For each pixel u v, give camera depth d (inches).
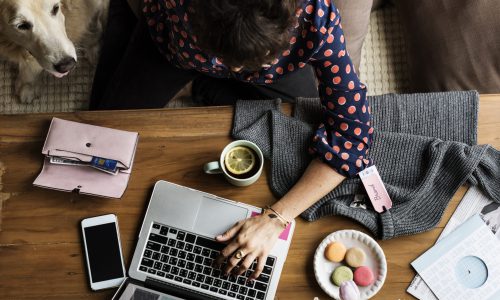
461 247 39.1
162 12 43.9
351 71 39.1
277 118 42.3
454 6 51.8
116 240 39.6
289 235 39.6
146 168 41.5
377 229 39.6
